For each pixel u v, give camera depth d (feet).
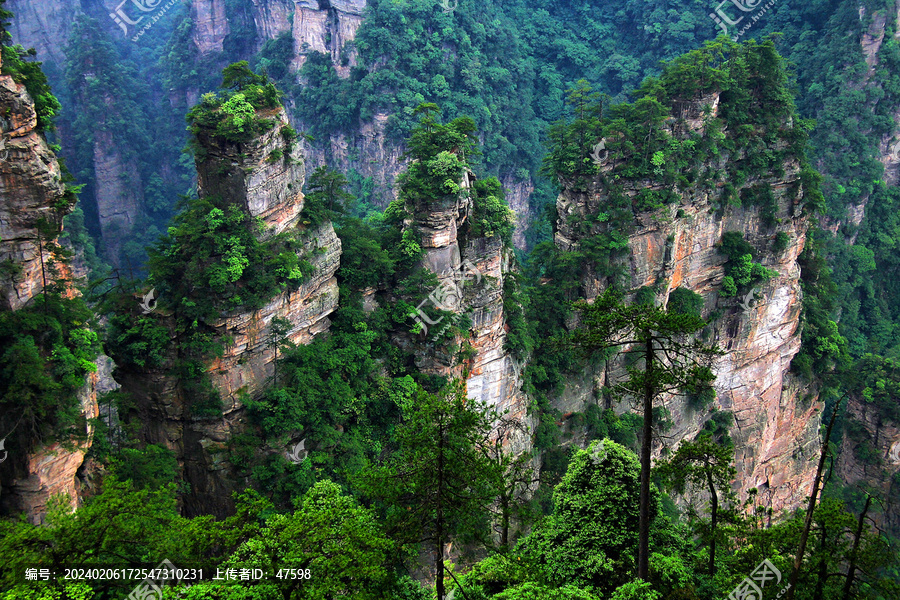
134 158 508.94
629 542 126.62
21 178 137.28
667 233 250.16
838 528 111.75
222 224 172.35
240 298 173.27
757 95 269.85
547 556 127.65
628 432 253.44
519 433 227.81
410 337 208.33
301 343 189.78
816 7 436.76
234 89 183.01
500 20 474.90
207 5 571.28
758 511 128.16
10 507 136.05
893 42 401.90
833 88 411.75
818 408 324.19
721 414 288.51
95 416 151.94
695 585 119.96
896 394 322.96
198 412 174.50
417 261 203.92
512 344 221.66
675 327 94.07
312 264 188.34
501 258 219.41
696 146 251.80
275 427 176.04
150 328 170.50
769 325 287.28
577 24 505.25
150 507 103.65
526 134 458.09
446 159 198.90
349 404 189.16
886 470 325.21
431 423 97.76
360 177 443.32
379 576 91.86
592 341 99.55
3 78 133.39
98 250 488.85
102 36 538.47
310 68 466.70
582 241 245.45
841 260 392.68
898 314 409.90
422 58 425.69
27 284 139.95
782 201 275.80
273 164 177.78
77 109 501.15
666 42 461.37
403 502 101.09
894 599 107.24
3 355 133.28
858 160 404.36
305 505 107.45
